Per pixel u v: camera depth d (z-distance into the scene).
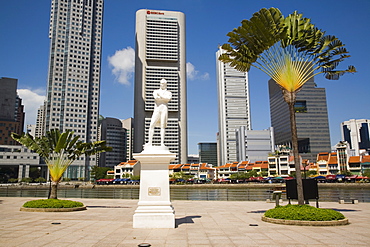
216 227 13.98
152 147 14.59
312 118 185.75
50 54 154.75
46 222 15.70
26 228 13.77
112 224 14.99
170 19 180.00
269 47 17.89
